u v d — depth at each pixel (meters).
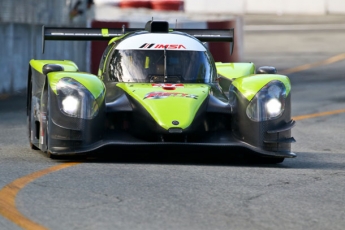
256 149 25.08
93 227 16.22
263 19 140.12
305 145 33.72
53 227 16.16
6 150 28.78
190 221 16.95
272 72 27.89
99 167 23.80
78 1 58.09
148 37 29.08
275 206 18.72
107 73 28.59
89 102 24.66
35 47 53.72
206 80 28.48
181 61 28.38
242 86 26.03
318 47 100.38
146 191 20.02
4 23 50.59
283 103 25.69
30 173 22.53
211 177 22.45
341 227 16.86
